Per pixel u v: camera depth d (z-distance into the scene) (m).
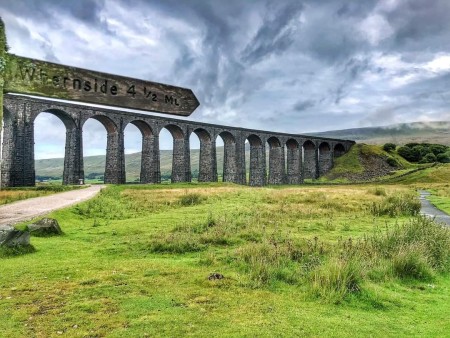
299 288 9.23
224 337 6.16
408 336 6.67
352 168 120.94
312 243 14.09
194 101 5.81
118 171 73.25
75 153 67.25
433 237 13.92
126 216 25.05
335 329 6.79
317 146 120.00
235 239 15.34
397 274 10.81
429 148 138.25
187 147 85.19
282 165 106.56
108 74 5.16
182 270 10.38
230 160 96.94
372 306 8.31
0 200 30.77
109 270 10.19
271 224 20.33
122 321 6.68
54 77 4.82
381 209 27.05
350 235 17.48
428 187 72.56
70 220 21.66
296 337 6.32
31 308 7.21
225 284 9.11
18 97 60.72
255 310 7.52
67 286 8.66
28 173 61.34
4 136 61.25
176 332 6.28
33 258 11.59
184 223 19.36
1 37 4.54
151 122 78.50
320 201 33.34
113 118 72.75
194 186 70.62
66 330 6.27
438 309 8.32
